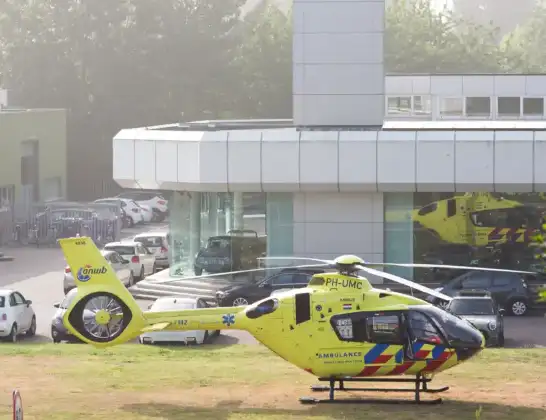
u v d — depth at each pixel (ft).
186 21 342.44
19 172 270.67
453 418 82.64
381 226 156.87
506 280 146.82
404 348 84.48
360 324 84.74
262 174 155.02
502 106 238.89
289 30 363.15
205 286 163.12
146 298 164.04
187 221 168.66
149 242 194.29
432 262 157.28
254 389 94.68
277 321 85.71
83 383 97.86
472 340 84.48
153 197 288.92
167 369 105.19
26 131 276.21
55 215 238.27
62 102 336.29
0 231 237.25
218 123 199.11
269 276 151.64
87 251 87.56
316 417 82.89
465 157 151.33
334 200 157.17
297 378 99.71
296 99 157.38
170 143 159.84
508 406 87.04
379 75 156.25
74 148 337.72
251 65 355.56
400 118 241.35
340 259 85.56
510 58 429.79
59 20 335.06
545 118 237.45
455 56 397.60
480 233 156.35
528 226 155.33
